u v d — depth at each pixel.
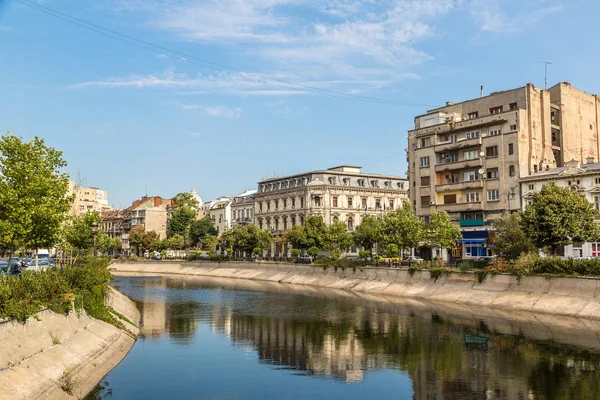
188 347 44.06
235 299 77.31
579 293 57.19
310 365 38.19
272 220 139.62
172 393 31.48
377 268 87.62
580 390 31.00
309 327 53.12
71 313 37.44
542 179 81.00
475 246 89.88
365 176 131.88
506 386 32.09
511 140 86.56
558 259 60.97
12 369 26.67
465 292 69.88
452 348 42.50
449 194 95.81
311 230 110.12
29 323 30.28
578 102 97.25
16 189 39.75
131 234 182.88
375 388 32.47
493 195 88.69
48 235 43.28
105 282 52.25
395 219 87.19
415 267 80.19
